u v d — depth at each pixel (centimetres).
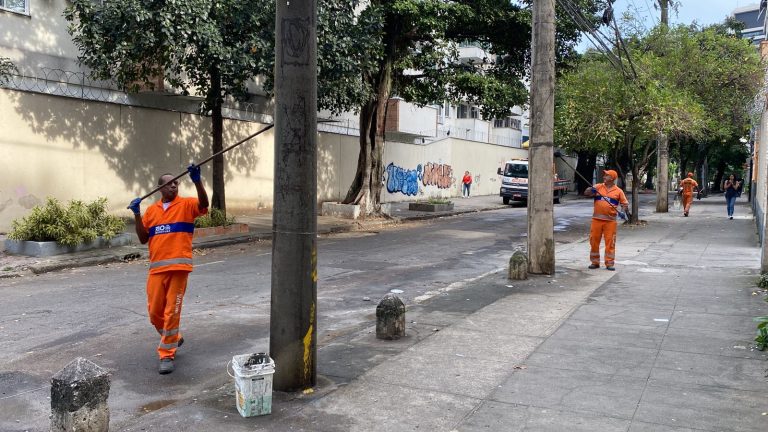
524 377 534
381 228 2048
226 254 1413
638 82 1903
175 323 587
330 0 1584
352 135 2741
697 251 1434
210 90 1586
